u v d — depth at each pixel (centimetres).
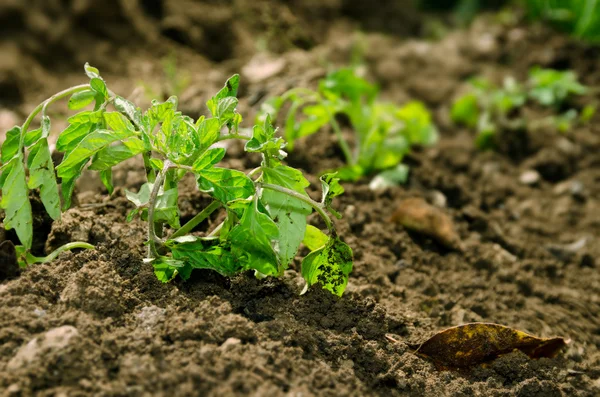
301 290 74
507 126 101
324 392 68
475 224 88
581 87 102
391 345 73
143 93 92
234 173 70
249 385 67
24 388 66
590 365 76
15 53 101
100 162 71
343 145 87
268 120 71
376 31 136
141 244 74
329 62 114
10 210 70
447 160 97
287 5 125
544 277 84
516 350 73
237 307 72
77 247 73
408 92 111
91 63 103
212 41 110
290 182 71
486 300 80
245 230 70
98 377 67
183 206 79
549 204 93
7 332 68
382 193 87
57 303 70
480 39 123
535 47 119
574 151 99
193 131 71
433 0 151
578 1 120
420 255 83
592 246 88
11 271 71
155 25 109
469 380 72
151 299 71
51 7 104
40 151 70
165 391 66
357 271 80
